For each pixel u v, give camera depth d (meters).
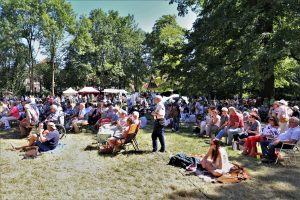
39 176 7.68
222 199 6.21
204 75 23.41
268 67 18.83
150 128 16.81
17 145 11.60
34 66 54.09
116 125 12.38
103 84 62.34
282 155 9.84
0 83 55.16
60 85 61.38
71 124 15.10
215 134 13.09
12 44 48.06
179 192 6.54
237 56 21.38
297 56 20.86
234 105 23.55
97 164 8.83
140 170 8.20
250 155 9.79
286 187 6.90
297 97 34.75
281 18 21.56
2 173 7.93
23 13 47.50
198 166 8.24
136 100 28.77
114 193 6.54
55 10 49.12
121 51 66.19
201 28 24.98
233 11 22.56
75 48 55.41
